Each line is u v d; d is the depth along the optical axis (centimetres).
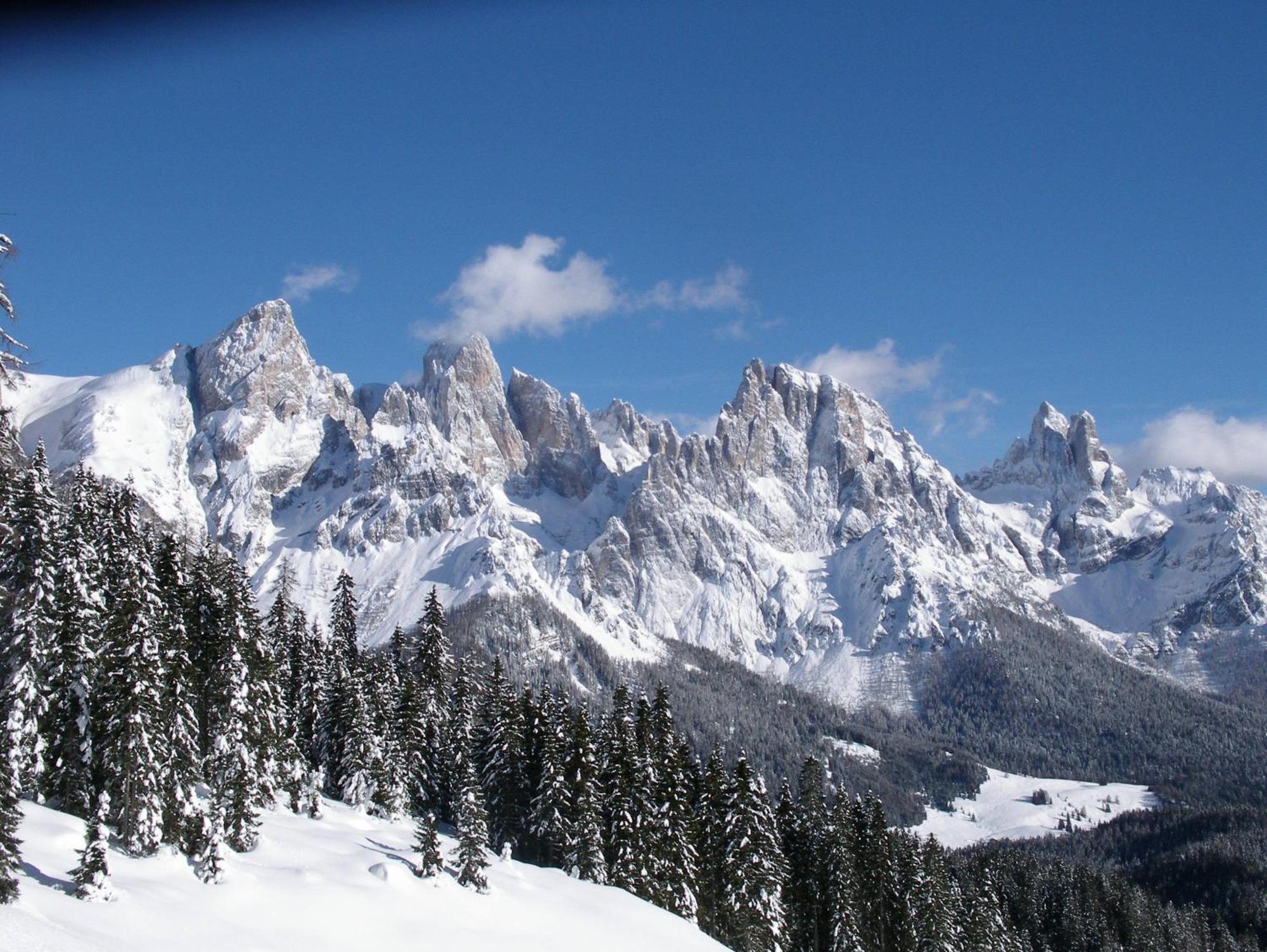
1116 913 18812
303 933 6438
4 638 6812
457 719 12238
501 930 7688
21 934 4672
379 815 10788
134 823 6681
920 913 11875
